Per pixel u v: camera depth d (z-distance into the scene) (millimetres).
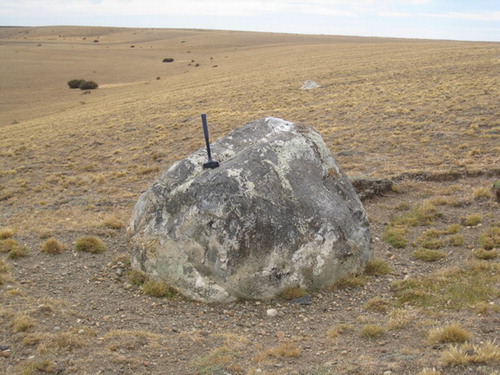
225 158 10844
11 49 138625
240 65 81062
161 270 9742
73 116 47656
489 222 12961
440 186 16750
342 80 47625
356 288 9828
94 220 15297
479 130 24344
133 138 32938
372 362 6562
